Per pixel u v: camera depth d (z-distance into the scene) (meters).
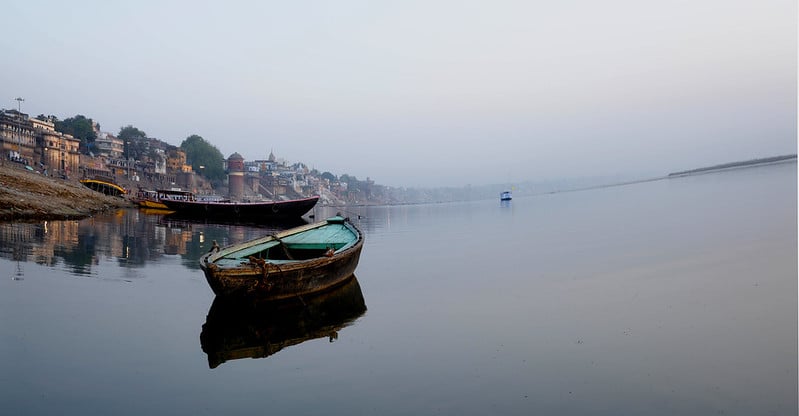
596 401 6.36
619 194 78.69
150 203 58.22
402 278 15.42
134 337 8.98
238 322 10.10
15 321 9.63
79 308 10.76
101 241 22.72
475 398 6.52
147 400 6.47
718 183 67.12
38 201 35.22
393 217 59.47
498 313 10.76
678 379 6.90
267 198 195.38
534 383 6.96
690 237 20.67
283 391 6.79
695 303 10.57
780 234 18.98
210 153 177.38
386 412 6.15
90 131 122.56
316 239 17.48
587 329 9.30
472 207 86.88
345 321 10.30
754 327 8.78
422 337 9.16
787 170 82.69
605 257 17.66
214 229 36.16
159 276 14.71
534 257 18.94
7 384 6.82
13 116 89.75
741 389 6.51
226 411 6.18
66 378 7.09
